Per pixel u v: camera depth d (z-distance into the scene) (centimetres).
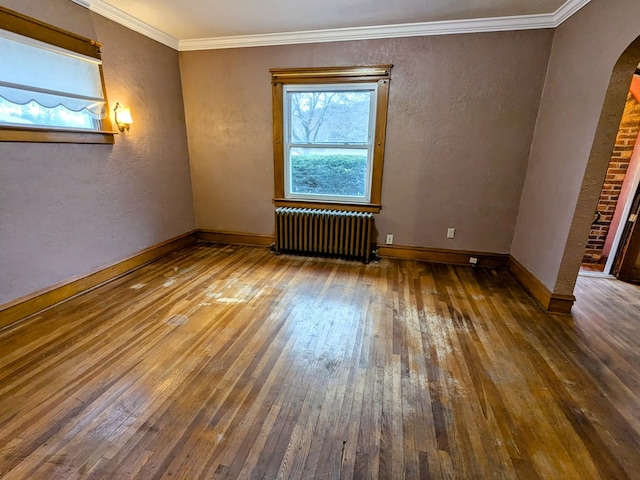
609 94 214
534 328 244
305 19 307
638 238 327
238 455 140
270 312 261
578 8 256
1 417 155
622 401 175
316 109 375
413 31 321
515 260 344
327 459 139
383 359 205
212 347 214
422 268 363
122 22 302
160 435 148
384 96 346
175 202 403
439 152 350
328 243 380
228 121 397
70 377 183
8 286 229
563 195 260
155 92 354
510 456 142
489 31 308
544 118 304
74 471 131
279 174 397
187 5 279
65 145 259
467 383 186
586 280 341
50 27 236
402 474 133
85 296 280
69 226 269
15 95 217
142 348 211
